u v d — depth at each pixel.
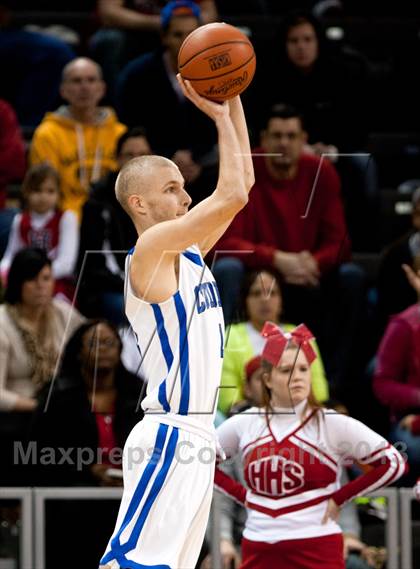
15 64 15.30
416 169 15.49
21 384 10.74
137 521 6.90
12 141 13.86
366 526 9.71
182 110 13.70
